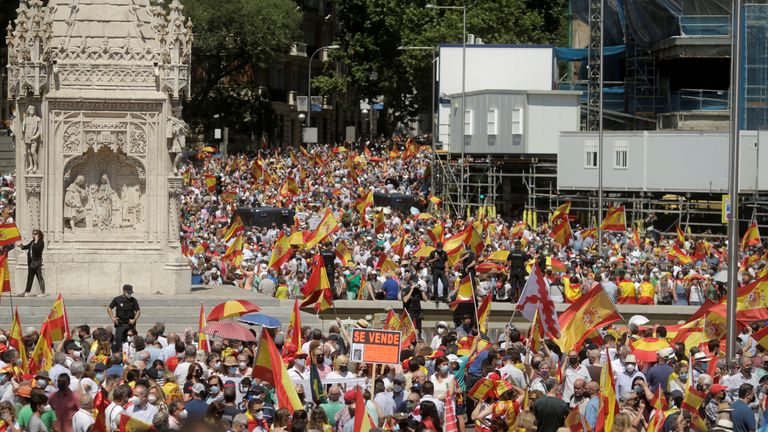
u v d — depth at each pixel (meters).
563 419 29.38
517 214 103.25
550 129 99.38
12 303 47.03
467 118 102.25
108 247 52.47
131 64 52.41
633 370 33.78
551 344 39.56
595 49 106.19
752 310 41.88
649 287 59.31
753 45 97.81
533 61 107.50
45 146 52.19
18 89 52.44
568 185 93.19
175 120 52.59
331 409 30.17
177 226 52.97
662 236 83.25
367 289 57.97
